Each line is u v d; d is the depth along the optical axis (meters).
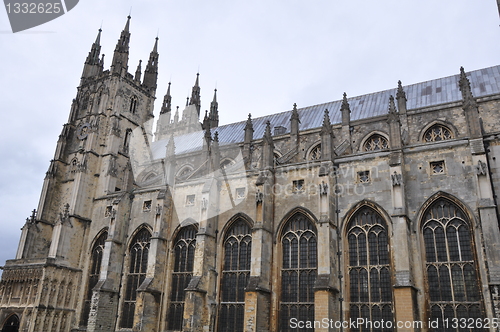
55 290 73.81
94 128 92.12
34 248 84.81
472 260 45.44
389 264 49.34
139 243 70.88
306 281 53.91
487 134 49.22
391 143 52.72
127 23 108.50
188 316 55.88
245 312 52.00
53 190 90.94
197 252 59.47
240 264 59.59
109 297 68.00
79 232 81.31
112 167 88.69
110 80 100.31
